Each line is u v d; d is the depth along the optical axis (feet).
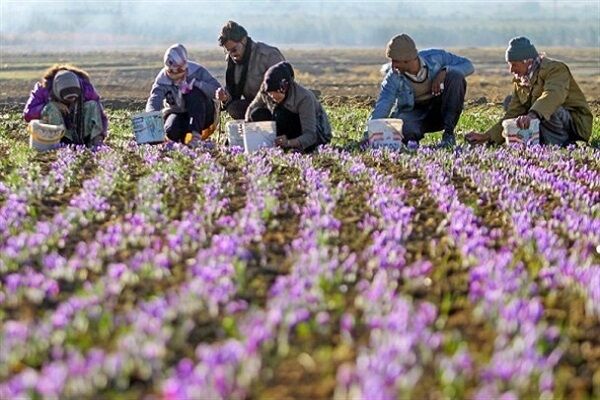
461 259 47.01
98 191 61.93
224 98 87.51
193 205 58.85
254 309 38.75
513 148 80.23
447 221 54.70
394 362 32.48
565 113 86.38
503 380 32.45
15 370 34.19
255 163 73.20
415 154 79.66
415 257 47.60
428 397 31.73
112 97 184.14
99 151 81.10
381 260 44.91
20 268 45.96
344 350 35.04
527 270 45.47
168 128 89.97
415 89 87.66
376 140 82.64
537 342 35.81
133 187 65.82
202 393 30.35
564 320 39.27
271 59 88.79
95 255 46.34
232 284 41.27
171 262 46.21
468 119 123.03
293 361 34.30
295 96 81.92
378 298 39.27
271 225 53.31
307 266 43.62
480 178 66.33
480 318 38.40
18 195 60.08
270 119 85.40
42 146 83.66
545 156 76.48
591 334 37.83
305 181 67.15
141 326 35.83
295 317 36.60
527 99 85.25
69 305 38.60
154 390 32.35
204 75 90.99
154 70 288.51
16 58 363.97
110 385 32.65
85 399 31.50
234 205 59.41
